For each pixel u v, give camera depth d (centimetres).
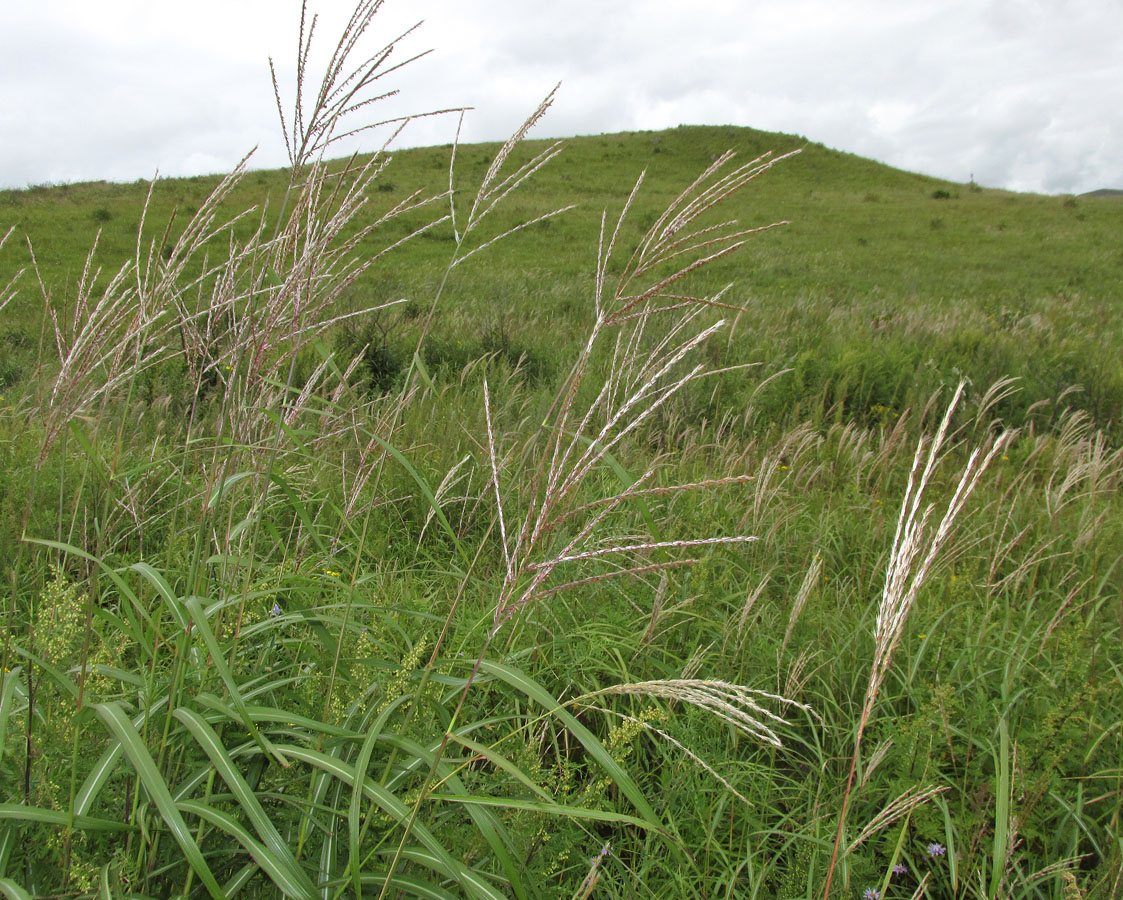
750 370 834
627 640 296
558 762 215
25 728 172
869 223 2928
